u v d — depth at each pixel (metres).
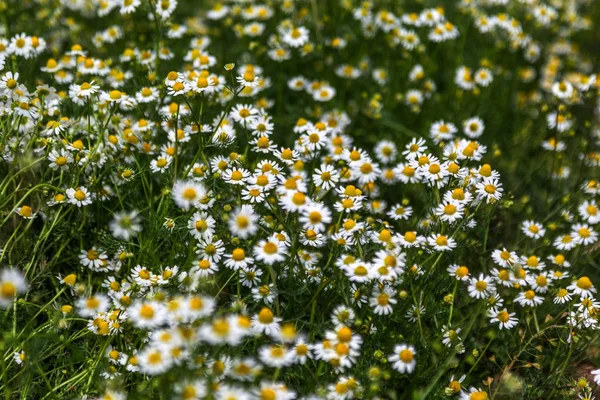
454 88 1.91
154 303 1.50
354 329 1.55
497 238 1.70
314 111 1.84
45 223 1.60
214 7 1.94
